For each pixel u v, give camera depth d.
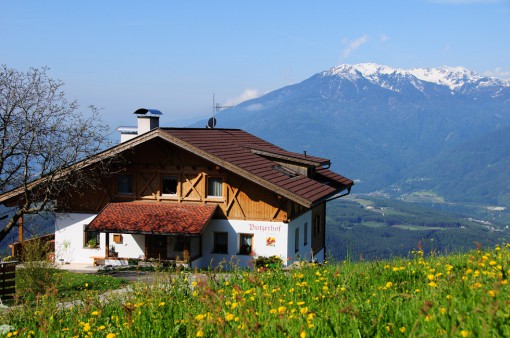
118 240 32.84
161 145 32.78
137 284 13.46
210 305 7.71
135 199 33.19
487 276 8.62
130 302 10.00
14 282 20.89
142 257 32.44
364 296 8.63
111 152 31.52
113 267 30.95
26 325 10.32
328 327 6.55
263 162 34.59
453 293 7.41
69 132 28.34
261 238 31.47
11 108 26.52
